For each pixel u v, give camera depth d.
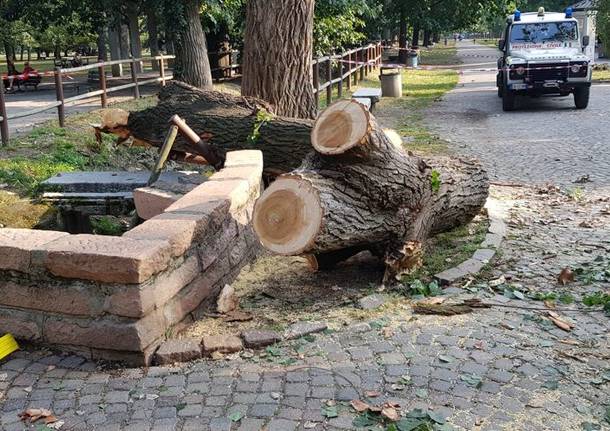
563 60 16.31
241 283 5.14
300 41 8.60
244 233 5.39
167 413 3.37
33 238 4.06
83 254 3.76
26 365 3.87
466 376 3.66
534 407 3.37
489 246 5.91
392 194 4.90
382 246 5.20
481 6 35.75
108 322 3.83
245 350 4.03
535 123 14.63
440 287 5.05
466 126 14.60
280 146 6.71
